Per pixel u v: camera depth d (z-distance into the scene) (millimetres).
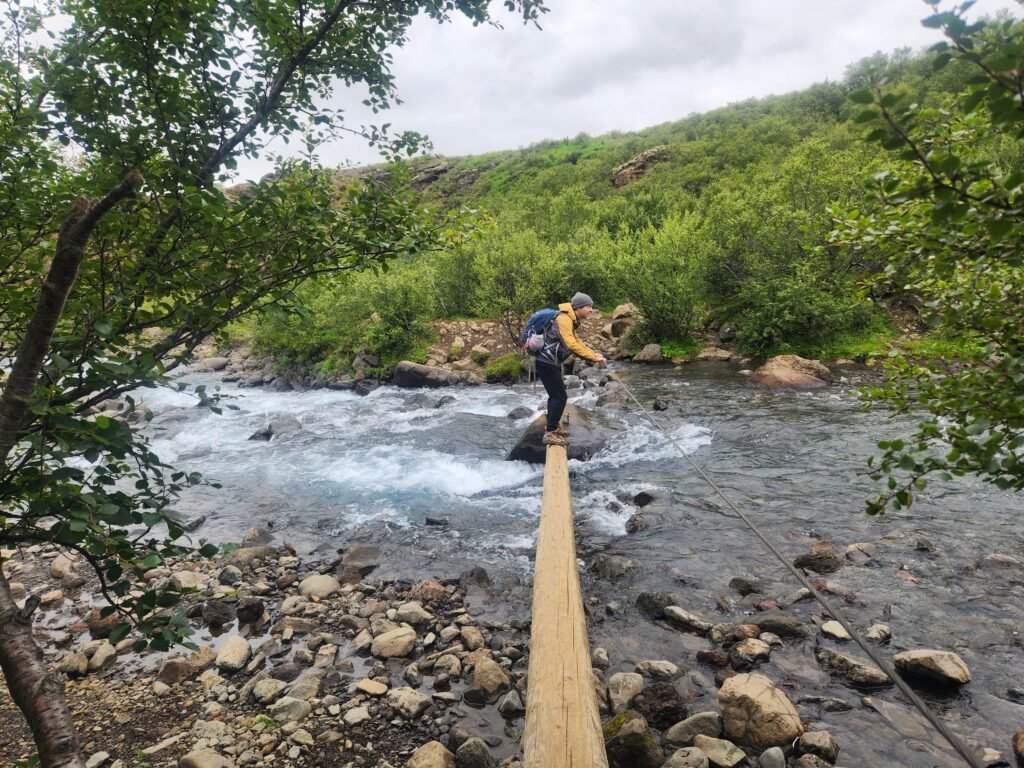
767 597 5121
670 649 4496
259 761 3422
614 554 6199
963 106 1283
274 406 16984
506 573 6043
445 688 4133
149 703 3990
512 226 28172
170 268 2377
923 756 3301
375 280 21406
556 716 2941
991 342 2328
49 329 1816
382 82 3242
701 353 18938
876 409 11336
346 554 6539
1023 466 1963
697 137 68500
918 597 4891
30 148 2492
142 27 2377
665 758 3410
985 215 1383
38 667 1827
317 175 2953
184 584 5871
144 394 19656
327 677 4242
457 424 12992
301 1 2889
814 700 3791
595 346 21984
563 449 8391
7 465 2020
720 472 8516
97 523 1978
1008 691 3752
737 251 20750
